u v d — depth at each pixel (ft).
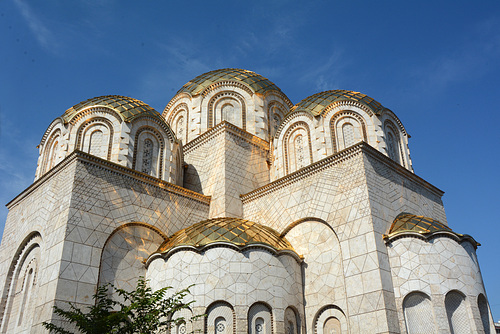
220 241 69.41
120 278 72.23
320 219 76.23
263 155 103.24
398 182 80.53
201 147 101.71
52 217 73.92
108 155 84.02
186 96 114.62
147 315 54.54
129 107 90.38
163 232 80.28
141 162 87.10
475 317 65.72
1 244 87.40
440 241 69.15
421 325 64.80
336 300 69.92
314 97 96.53
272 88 116.88
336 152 82.28
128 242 75.61
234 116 109.91
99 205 73.77
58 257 67.26
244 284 66.95
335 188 76.38
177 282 68.44
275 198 85.30
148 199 80.84
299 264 75.72
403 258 67.92
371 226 69.26
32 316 70.44
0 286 81.30
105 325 52.65
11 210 89.51
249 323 65.31
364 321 65.00
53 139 90.68
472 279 68.74
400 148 92.89
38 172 89.51
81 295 66.59
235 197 91.66
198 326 64.18
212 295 66.03
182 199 86.53
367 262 67.72
